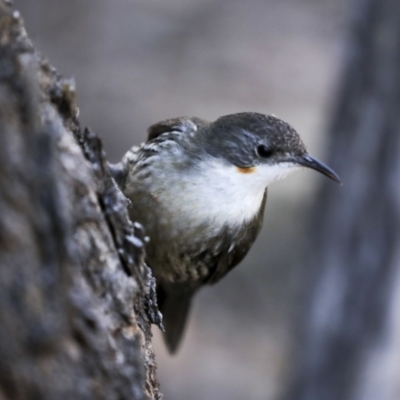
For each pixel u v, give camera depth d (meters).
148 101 22.27
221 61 23.53
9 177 3.51
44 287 3.59
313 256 12.66
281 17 25.23
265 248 19.19
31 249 3.54
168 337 9.38
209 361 17.09
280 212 19.53
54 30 23.61
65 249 3.72
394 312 12.13
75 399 3.78
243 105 22.06
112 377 4.09
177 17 25.08
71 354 3.78
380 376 12.34
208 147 7.72
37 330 3.54
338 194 12.10
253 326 18.33
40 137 3.64
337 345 12.38
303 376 12.87
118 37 24.03
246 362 17.28
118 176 8.16
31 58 4.22
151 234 7.82
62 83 4.69
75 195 4.48
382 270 11.99
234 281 19.06
